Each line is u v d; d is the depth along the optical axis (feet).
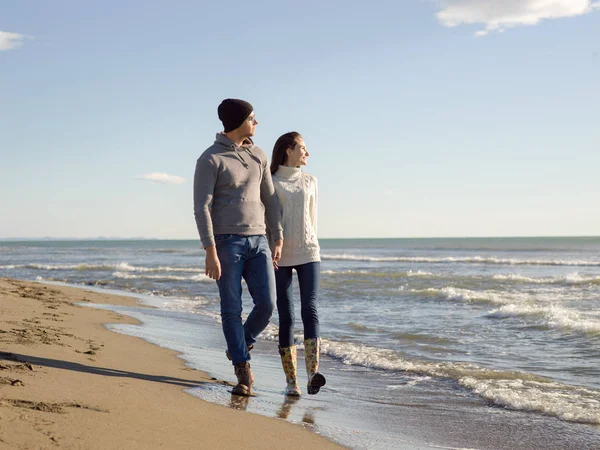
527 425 11.84
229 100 12.57
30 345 15.10
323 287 49.93
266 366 18.04
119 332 22.86
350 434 10.38
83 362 13.93
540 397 14.06
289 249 13.60
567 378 16.69
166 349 19.26
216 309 36.19
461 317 30.48
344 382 15.98
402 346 22.24
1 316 21.58
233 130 12.61
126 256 153.17
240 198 12.48
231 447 8.31
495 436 11.00
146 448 7.48
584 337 23.27
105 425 8.16
